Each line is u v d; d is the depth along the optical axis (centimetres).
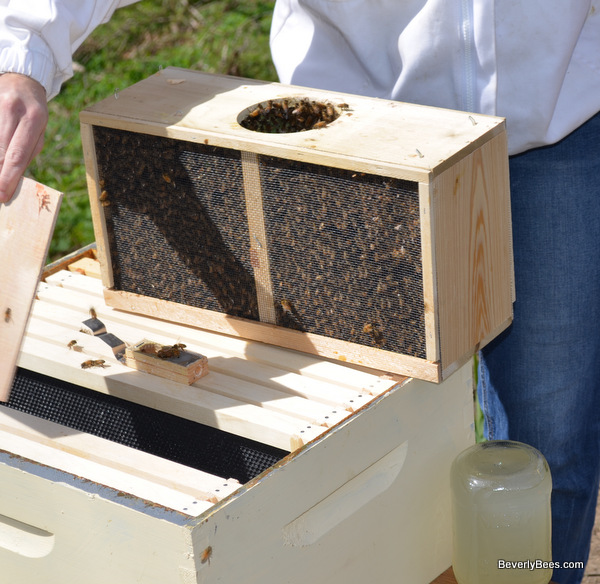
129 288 215
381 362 198
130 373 202
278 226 199
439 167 186
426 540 207
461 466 203
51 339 208
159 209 207
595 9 214
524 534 201
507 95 213
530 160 221
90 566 182
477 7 205
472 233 194
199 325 211
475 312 198
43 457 186
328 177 192
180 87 210
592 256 226
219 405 195
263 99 205
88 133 206
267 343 207
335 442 186
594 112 217
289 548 184
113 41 500
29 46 197
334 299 199
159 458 186
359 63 220
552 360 229
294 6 222
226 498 176
